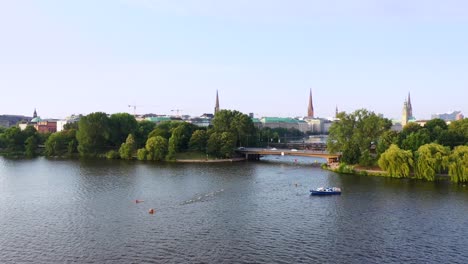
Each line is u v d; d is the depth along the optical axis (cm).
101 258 7106
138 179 14762
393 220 9306
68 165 18912
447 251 7456
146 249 7519
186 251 7419
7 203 10919
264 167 18962
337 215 9750
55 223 9100
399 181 14200
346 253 7350
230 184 13850
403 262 6975
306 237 8188
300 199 11462
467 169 13362
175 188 13025
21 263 6881
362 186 13300
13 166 18538
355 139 17612
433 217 9519
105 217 9581
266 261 6988
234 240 8000
